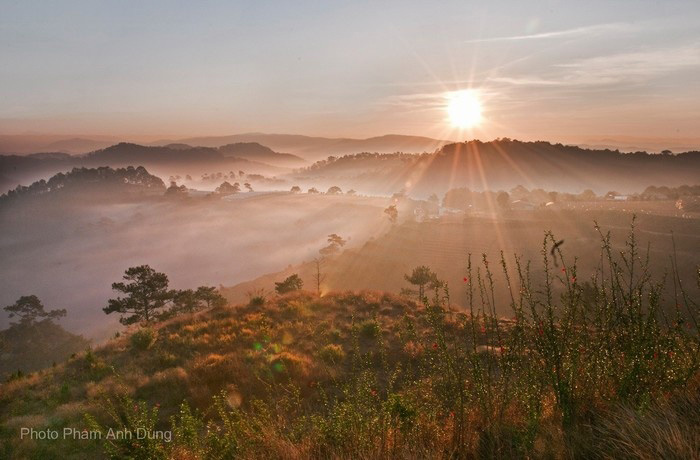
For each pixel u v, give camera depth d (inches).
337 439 136.4
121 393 397.4
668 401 126.2
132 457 154.5
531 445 114.0
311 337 584.4
